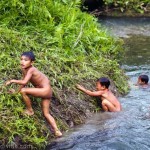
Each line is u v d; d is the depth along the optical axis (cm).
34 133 829
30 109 850
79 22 1188
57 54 1001
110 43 1199
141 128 873
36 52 977
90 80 987
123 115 926
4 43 965
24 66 837
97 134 855
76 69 989
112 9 1838
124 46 1363
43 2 1126
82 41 1102
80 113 916
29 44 989
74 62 1002
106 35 1224
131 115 926
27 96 842
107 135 851
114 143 822
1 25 1027
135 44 1388
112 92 1007
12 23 1052
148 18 1778
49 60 968
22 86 837
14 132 820
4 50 950
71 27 1114
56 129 848
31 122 842
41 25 1070
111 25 1627
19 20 1061
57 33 1060
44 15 1097
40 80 845
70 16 1157
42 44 1022
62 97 915
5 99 857
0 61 923
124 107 962
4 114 838
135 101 991
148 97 1015
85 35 1120
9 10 1070
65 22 1133
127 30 1562
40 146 820
